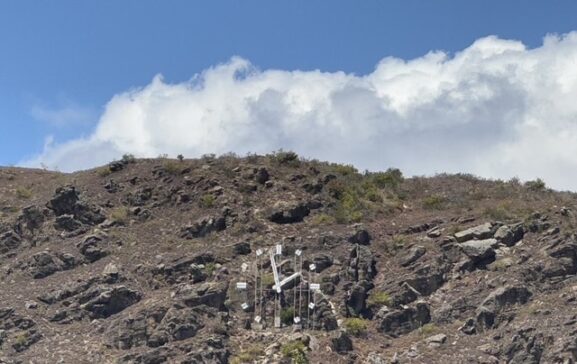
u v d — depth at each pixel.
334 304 101.56
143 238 110.62
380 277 105.38
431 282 103.38
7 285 105.12
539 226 107.44
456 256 105.81
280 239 110.06
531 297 99.75
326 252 107.38
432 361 94.06
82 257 107.62
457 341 96.88
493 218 110.25
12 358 94.94
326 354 94.88
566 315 95.31
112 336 96.75
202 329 96.62
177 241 110.06
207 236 110.56
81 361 93.88
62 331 98.38
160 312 97.56
